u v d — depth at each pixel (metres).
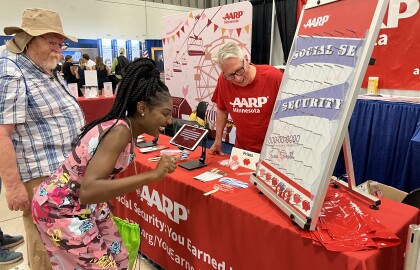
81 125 1.81
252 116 1.93
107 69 7.33
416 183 2.49
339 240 1.03
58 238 1.20
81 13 8.15
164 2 10.02
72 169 1.19
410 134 2.62
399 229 1.12
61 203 1.19
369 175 2.96
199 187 1.53
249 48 4.12
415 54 3.12
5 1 6.93
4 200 3.22
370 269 0.96
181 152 2.09
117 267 1.39
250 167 1.76
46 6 7.54
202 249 1.55
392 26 3.21
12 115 1.47
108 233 1.40
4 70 1.48
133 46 8.98
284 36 4.84
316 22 1.33
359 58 1.02
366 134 2.91
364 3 1.07
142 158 1.99
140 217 2.03
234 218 1.35
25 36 1.56
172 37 5.30
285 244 1.16
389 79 3.34
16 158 1.56
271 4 5.04
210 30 4.58
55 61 1.66
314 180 1.08
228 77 1.78
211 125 4.86
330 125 1.07
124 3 8.86
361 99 2.95
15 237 2.42
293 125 1.29
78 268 1.26
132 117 1.20
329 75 1.15
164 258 1.86
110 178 1.22
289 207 1.18
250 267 1.32
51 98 1.65
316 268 1.07
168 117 1.21
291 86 1.39
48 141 1.64
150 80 1.15
